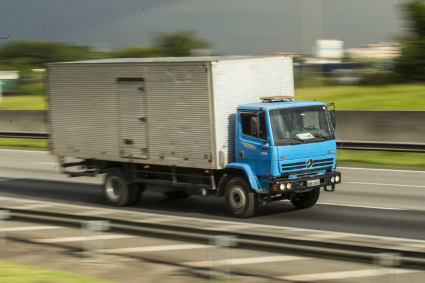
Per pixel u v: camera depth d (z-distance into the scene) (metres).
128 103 19.64
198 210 19.58
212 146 17.48
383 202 19.84
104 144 20.66
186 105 17.97
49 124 22.55
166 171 20.03
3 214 14.56
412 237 14.76
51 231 16.36
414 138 30.55
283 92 20.06
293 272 11.69
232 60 17.86
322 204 19.92
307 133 17.58
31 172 30.27
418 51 68.00
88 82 20.83
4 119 46.56
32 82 86.69
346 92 64.19
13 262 12.84
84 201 22.03
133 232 12.39
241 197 17.66
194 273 11.75
